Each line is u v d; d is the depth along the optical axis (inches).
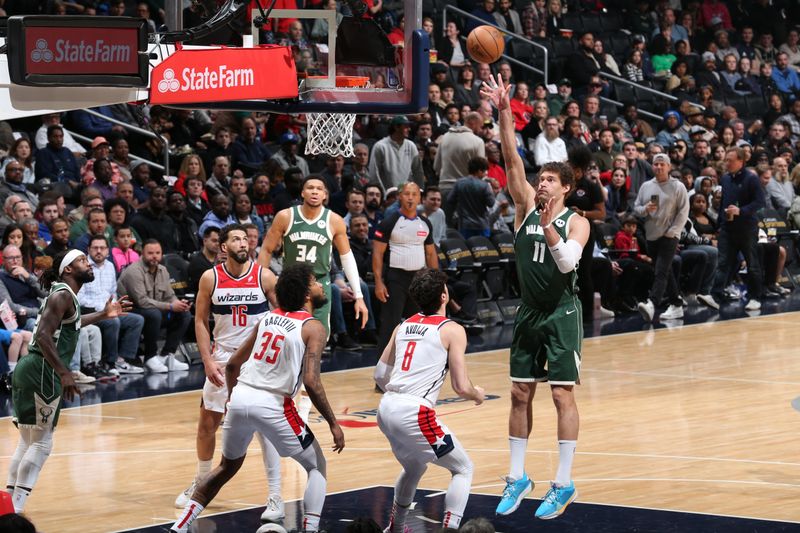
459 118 895.7
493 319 776.9
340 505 366.9
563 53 1079.0
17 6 787.4
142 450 448.8
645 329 748.6
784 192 949.8
